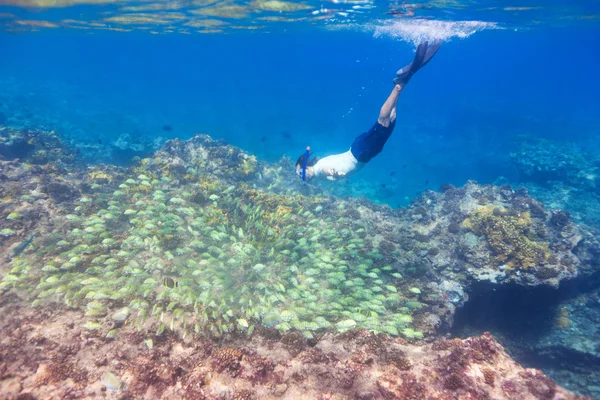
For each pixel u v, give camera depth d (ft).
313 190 56.03
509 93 326.24
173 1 66.44
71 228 31.65
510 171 97.81
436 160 112.78
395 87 19.99
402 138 139.54
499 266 34.14
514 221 36.88
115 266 25.64
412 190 90.38
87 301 21.44
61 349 17.26
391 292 29.25
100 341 18.08
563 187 75.00
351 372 15.70
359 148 21.11
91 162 68.80
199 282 23.29
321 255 28.91
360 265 28.22
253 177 52.95
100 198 34.42
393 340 18.20
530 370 13.99
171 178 43.96
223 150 55.01
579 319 37.06
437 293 29.99
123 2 66.80
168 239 29.35
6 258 25.90
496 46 190.80
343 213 43.21
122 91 218.79
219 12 77.87
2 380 15.16
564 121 173.78
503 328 37.65
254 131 135.33
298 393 14.79
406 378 14.90
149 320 19.80
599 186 71.97
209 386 15.07
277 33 129.70
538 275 32.76
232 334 19.44
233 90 272.72
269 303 22.58
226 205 37.14
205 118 152.05
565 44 191.52
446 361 15.12
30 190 36.04
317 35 141.38
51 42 192.13
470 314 36.99
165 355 17.22
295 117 165.27
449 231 40.47
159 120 139.33
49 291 20.93
